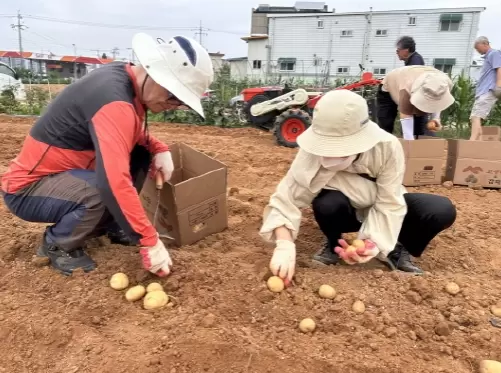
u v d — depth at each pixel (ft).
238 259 10.33
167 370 6.95
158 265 8.63
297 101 28.68
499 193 17.16
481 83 25.20
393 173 9.21
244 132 32.09
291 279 9.18
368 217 9.46
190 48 7.96
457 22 105.09
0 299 8.59
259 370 6.98
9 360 7.27
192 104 7.80
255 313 8.31
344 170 9.45
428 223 9.75
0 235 11.20
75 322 7.91
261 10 147.64
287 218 9.32
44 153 8.69
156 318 8.11
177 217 10.36
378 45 111.14
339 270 10.01
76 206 8.87
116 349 7.32
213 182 11.02
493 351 7.55
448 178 18.31
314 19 113.19
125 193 7.80
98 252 10.23
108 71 8.24
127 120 7.83
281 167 20.43
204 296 8.64
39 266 9.64
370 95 24.44
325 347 7.50
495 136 22.04
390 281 9.45
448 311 8.59
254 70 124.06
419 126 21.15
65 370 6.98
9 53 203.72
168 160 10.38
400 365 7.11
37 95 53.06
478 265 10.87
